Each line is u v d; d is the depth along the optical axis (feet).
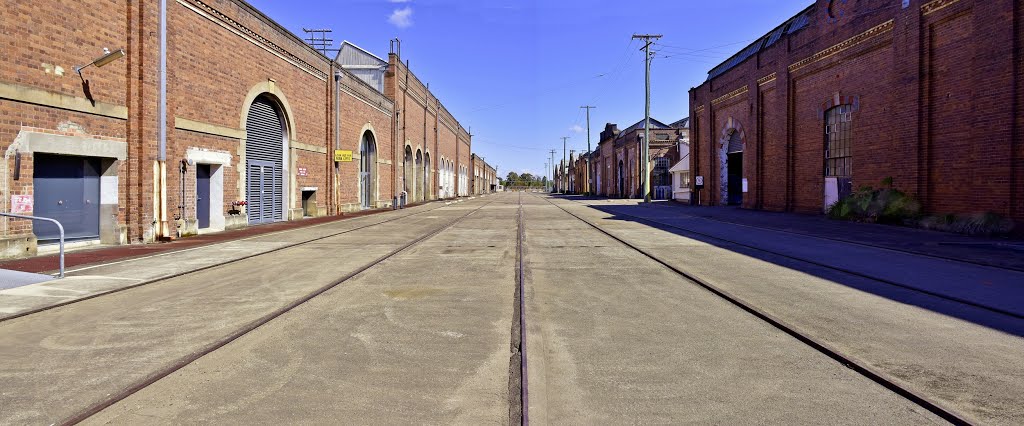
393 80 119.96
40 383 12.77
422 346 15.57
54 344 15.94
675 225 59.16
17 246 33.86
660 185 178.09
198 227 52.70
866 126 60.18
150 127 43.73
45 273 27.96
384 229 56.95
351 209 93.56
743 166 93.09
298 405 11.45
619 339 16.20
